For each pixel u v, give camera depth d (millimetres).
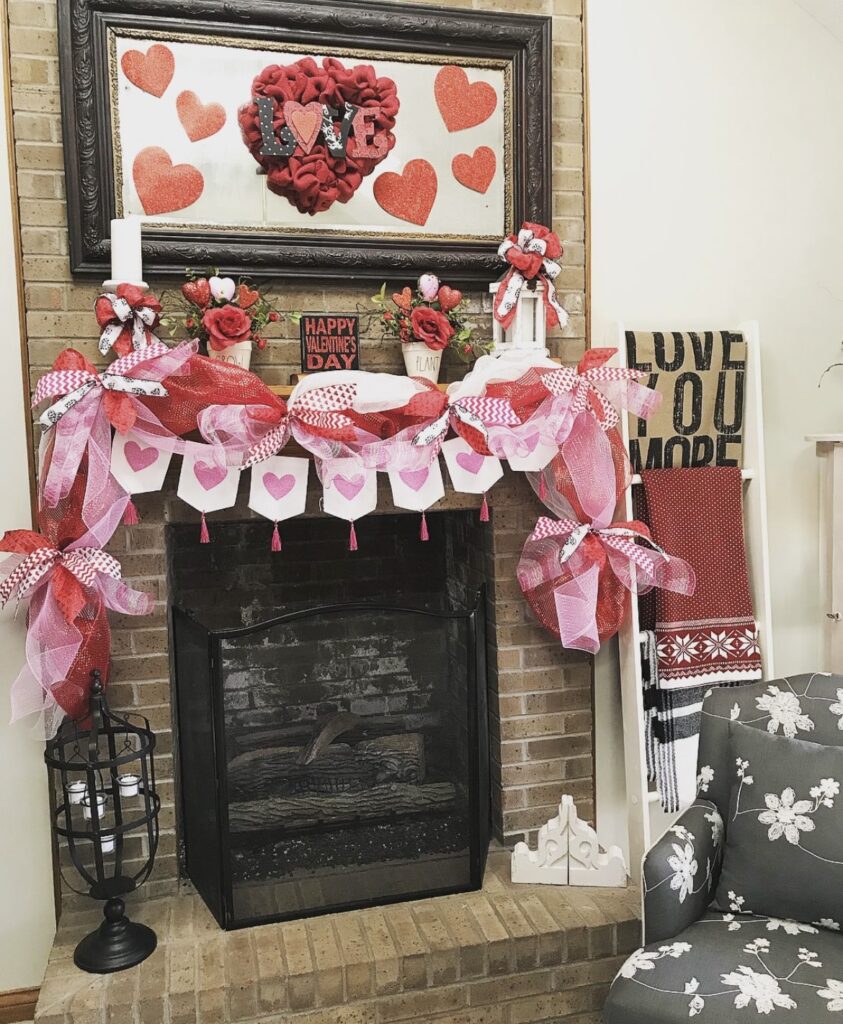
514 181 2492
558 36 2514
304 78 2291
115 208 2238
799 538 2855
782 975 1706
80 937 2242
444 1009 2180
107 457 2117
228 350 2189
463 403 2266
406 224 2443
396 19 2342
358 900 2355
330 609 2287
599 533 2451
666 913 1854
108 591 2174
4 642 2273
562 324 2400
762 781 1955
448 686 2404
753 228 2725
